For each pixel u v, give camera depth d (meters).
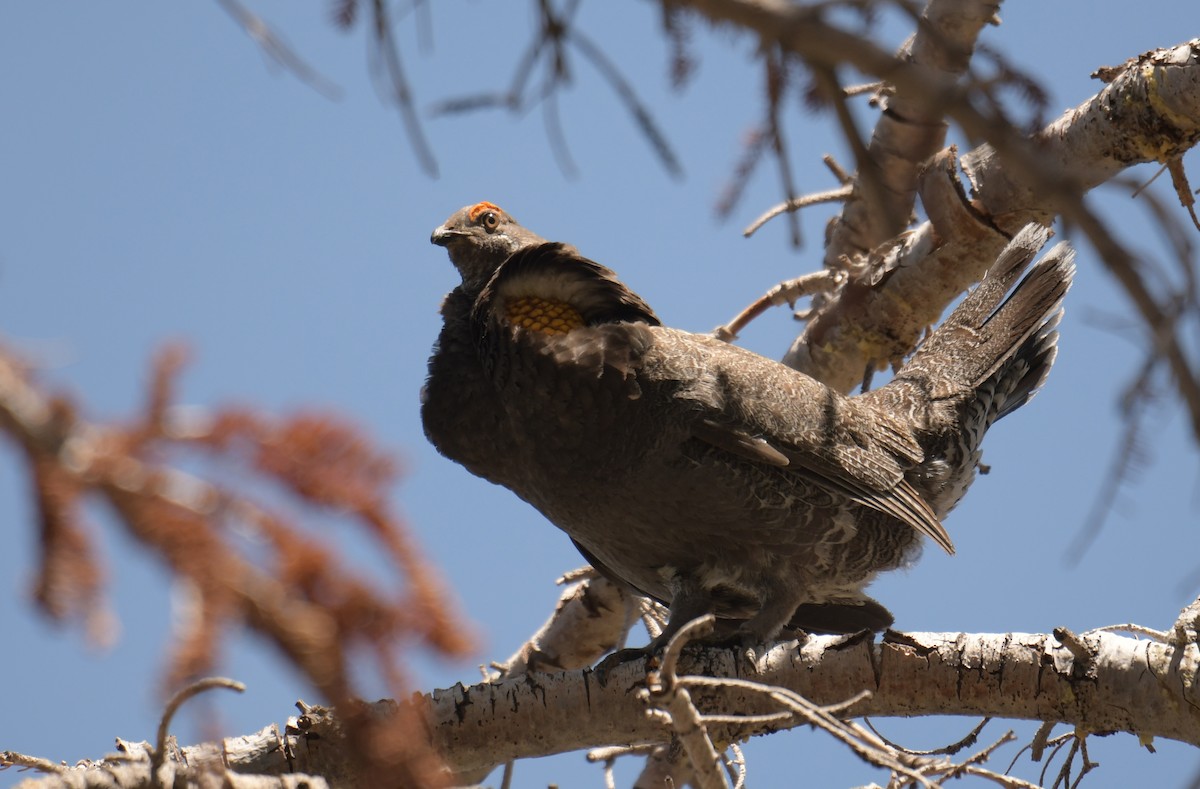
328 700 4.25
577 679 10.23
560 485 12.38
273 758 9.72
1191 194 12.66
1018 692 9.62
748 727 10.10
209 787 7.86
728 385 12.28
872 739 7.42
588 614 13.94
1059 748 10.16
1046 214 13.42
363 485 4.32
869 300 14.31
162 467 4.14
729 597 13.16
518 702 10.16
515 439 12.52
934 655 9.77
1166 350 4.51
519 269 12.39
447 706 10.16
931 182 13.57
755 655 10.20
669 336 12.51
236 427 4.25
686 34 5.62
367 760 4.77
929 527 13.05
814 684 9.98
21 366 4.01
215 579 4.04
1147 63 12.35
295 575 4.19
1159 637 9.45
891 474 13.09
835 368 14.81
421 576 4.36
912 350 14.70
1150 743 9.49
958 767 8.27
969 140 4.80
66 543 3.90
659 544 12.55
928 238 13.84
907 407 14.41
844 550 12.96
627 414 11.96
